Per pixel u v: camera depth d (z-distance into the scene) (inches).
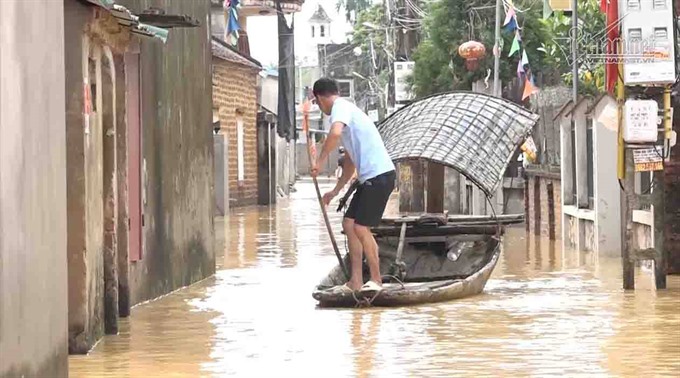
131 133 605.6
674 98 727.1
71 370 443.2
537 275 757.9
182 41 713.0
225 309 605.0
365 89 3705.7
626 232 669.9
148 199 638.5
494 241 697.6
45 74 380.5
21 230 347.9
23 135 352.8
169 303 631.2
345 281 654.5
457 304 615.5
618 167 670.5
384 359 456.8
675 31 666.2
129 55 599.5
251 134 1876.2
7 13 338.0
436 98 750.5
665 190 737.6
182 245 706.2
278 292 676.7
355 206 616.7
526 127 728.3
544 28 1460.4
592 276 747.4
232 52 1772.9
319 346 488.4
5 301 329.7
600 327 531.8
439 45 1499.8
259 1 2038.6
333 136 615.5
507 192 1251.2
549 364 443.8
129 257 594.6
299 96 3966.5
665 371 428.1
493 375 423.5
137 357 469.1
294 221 1381.6
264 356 466.6
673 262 740.7
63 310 402.0
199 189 748.6
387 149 715.4
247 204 1841.8
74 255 475.5
